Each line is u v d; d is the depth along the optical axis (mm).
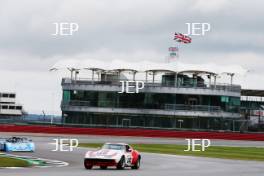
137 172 58125
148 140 156875
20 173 50344
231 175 58562
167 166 72000
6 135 148500
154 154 102062
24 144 94250
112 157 61281
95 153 62219
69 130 162375
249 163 86250
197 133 171375
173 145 140000
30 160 74000
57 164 68562
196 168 69375
